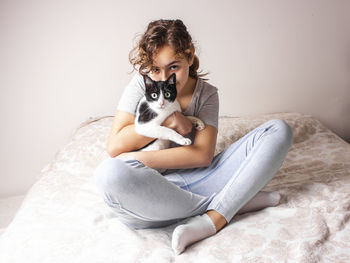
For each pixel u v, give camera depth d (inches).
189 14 96.3
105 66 93.7
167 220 50.9
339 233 47.6
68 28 89.8
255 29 102.0
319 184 60.2
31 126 93.5
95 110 96.0
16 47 88.1
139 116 52.3
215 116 57.4
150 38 48.1
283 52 106.0
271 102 109.0
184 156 52.6
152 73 52.2
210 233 48.6
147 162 51.6
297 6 103.8
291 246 44.9
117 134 55.0
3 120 91.6
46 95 92.4
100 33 91.7
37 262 45.6
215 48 100.3
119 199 45.3
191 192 52.1
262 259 42.7
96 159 78.7
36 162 96.3
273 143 52.1
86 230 52.6
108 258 44.5
